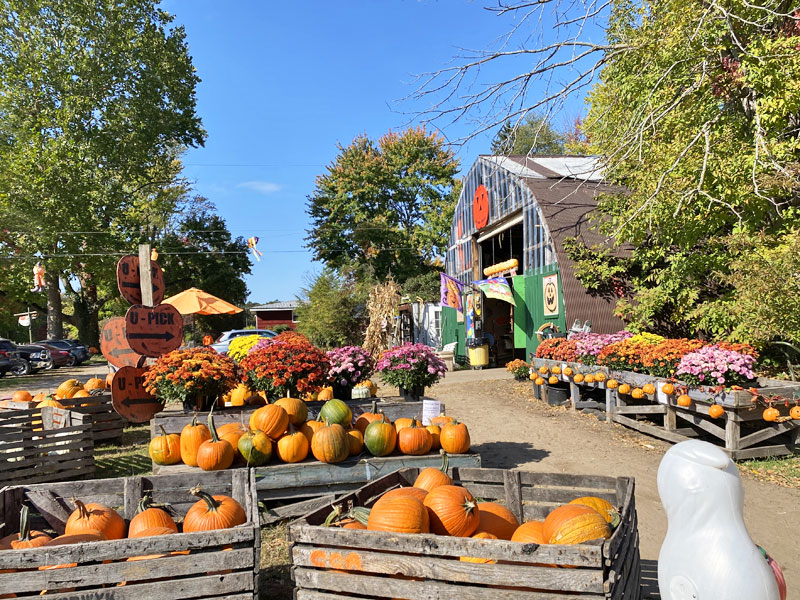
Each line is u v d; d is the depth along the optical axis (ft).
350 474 16.71
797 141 28.50
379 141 124.57
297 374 23.04
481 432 27.63
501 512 10.15
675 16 31.60
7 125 91.04
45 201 90.74
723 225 35.65
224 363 22.61
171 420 20.18
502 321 73.46
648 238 41.04
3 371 79.97
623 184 40.24
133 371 26.48
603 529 7.91
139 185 116.57
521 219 54.75
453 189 122.42
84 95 93.86
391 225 120.78
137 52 98.48
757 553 5.77
